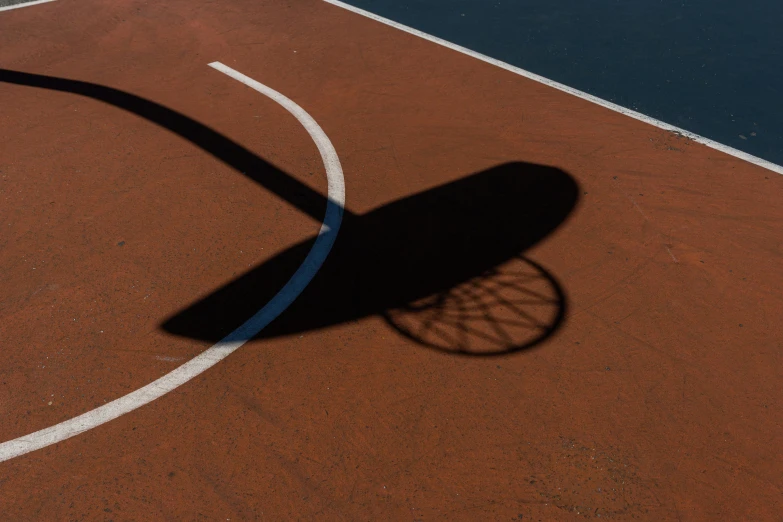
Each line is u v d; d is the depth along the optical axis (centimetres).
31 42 968
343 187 656
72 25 1026
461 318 502
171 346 479
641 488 388
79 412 431
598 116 787
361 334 488
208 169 681
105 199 634
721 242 581
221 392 444
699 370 461
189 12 1073
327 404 435
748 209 625
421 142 730
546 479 392
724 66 924
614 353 473
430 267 552
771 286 534
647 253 567
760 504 380
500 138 738
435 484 388
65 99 812
